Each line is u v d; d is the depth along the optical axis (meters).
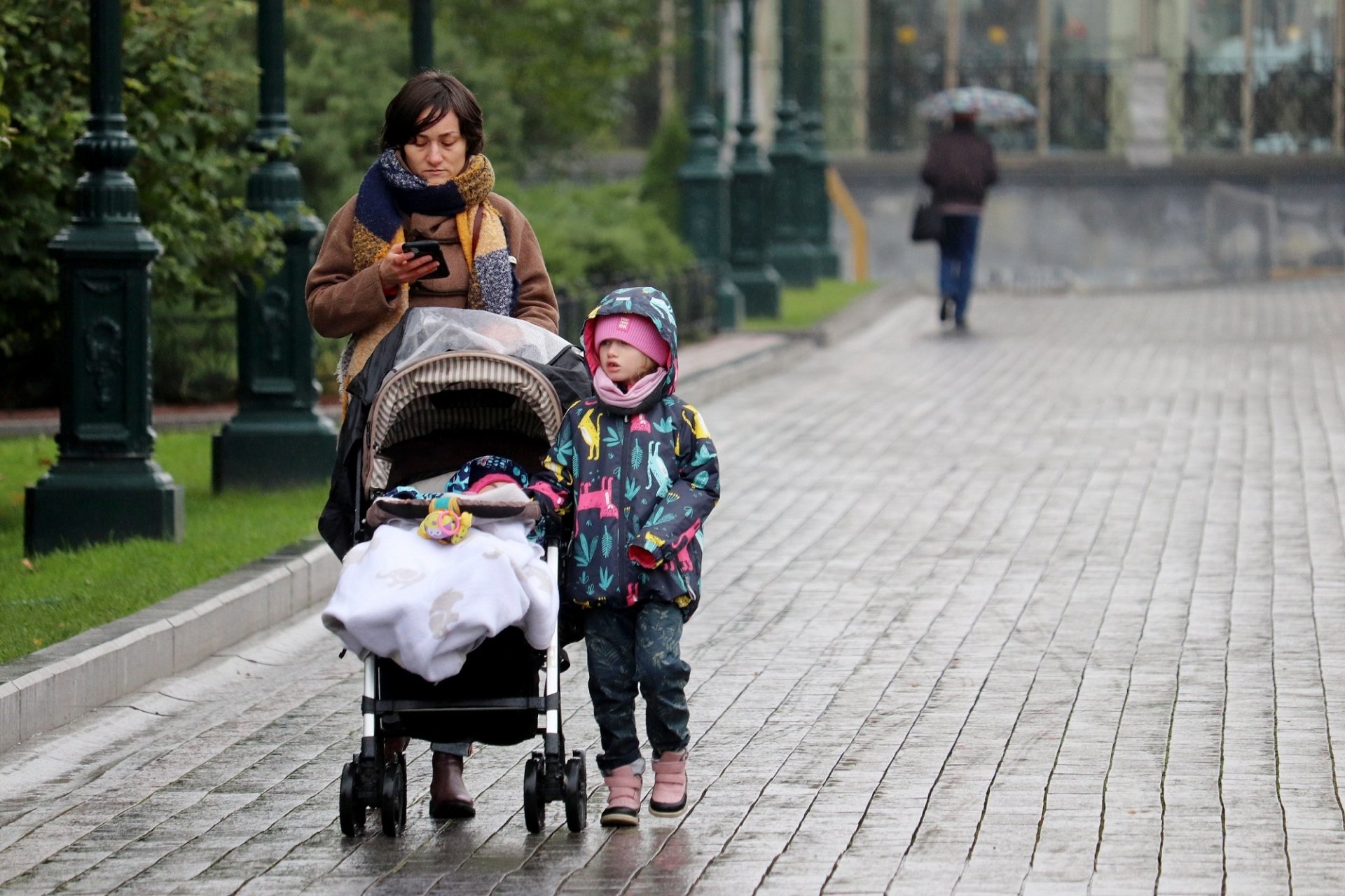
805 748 23.44
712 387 59.72
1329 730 23.73
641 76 124.88
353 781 19.73
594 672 20.38
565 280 62.41
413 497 19.50
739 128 82.44
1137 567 34.25
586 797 20.53
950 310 91.81
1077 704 25.22
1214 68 123.31
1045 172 120.69
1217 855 18.98
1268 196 120.38
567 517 20.31
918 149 125.94
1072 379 63.09
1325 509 39.53
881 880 18.53
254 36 68.94
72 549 33.88
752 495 42.66
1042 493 42.12
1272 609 30.80
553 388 19.97
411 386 19.55
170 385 55.19
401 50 75.69
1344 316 83.69
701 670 27.58
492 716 19.81
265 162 40.81
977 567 34.56
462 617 18.20
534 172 98.31
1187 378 62.59
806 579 33.84
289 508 38.41
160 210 38.50
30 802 22.03
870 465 46.50
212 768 23.31
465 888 18.62
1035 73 124.25
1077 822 20.19
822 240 106.06
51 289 37.88
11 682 24.20
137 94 38.12
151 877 19.19
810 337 75.88
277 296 40.75
